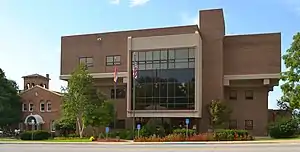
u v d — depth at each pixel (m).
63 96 49.22
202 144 33.28
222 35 49.75
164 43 48.62
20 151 26.34
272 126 44.69
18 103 67.69
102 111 46.59
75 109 45.94
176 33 50.84
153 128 44.53
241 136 38.84
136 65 49.09
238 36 50.94
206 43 50.06
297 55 42.56
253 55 50.16
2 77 67.19
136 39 49.94
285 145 29.64
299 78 42.47
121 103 53.31
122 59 53.22
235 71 50.47
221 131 39.81
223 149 25.75
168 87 47.88
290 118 47.03
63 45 56.75
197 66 47.09
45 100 66.50
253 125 50.69
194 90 46.81
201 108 47.97
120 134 45.94
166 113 47.31
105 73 53.62
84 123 46.69
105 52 54.31
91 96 47.31
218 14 50.12
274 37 49.66
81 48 55.75
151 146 30.78
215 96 48.88
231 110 48.28
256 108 50.81
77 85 46.50
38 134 47.34
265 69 49.47
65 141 40.78
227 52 51.16
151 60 49.09
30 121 63.66
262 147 27.44
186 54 47.78
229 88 52.19
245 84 51.03
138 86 49.06
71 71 55.72
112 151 25.33
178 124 48.25
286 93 43.25
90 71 54.56
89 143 37.34
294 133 43.75
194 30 50.12
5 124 63.94
